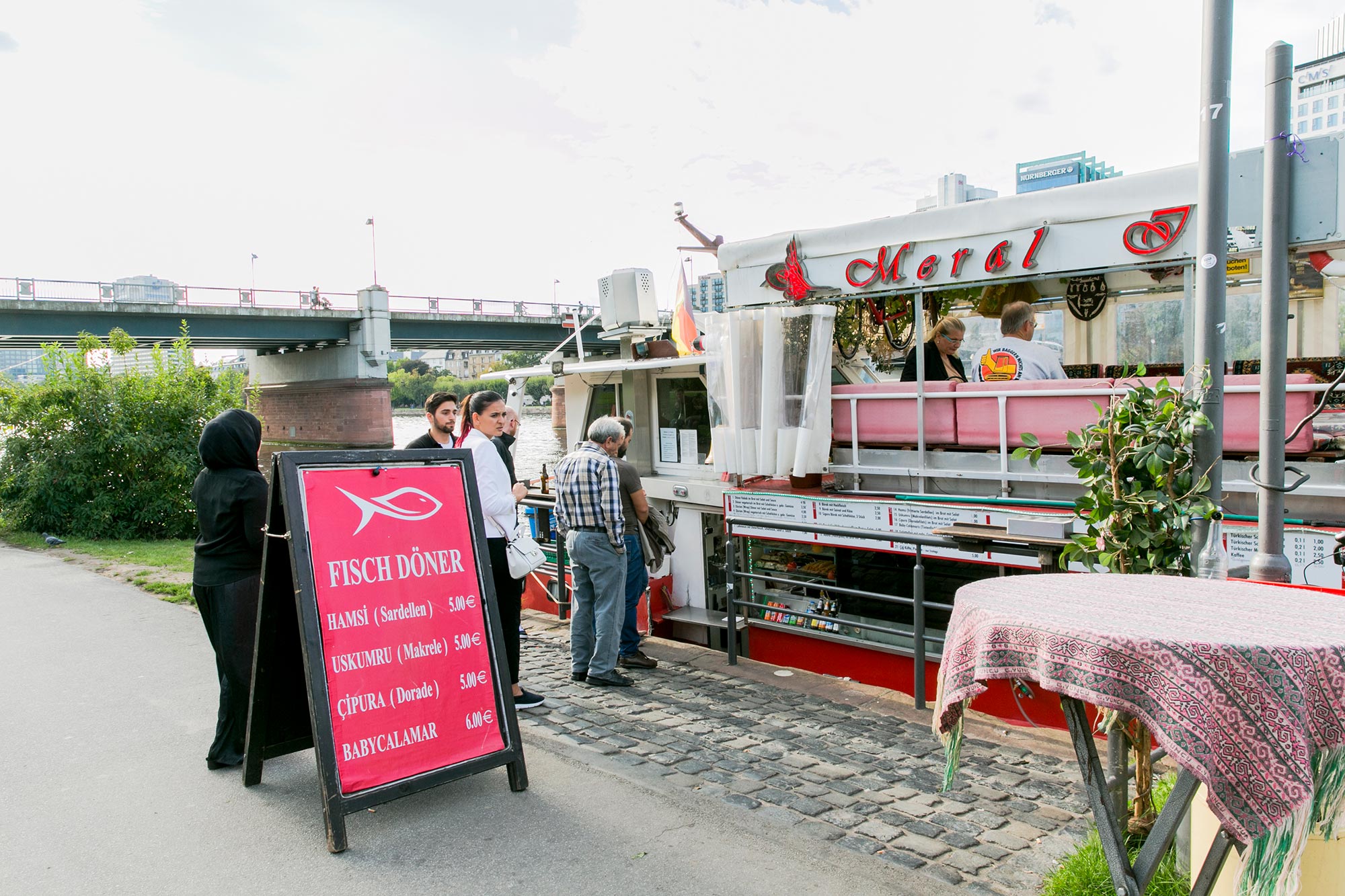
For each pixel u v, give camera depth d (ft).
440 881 10.69
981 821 12.57
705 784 13.80
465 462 13.66
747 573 21.91
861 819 12.53
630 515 21.58
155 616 24.95
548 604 28.99
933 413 20.89
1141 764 10.43
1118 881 7.09
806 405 22.48
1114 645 6.57
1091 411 18.35
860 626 20.25
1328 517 15.94
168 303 119.34
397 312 145.79
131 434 51.21
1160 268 17.89
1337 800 6.81
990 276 19.72
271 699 13.42
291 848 11.51
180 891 10.51
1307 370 18.98
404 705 12.31
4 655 20.83
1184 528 10.69
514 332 159.33
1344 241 14.64
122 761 14.46
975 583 8.71
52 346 53.11
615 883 10.62
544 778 13.79
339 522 12.26
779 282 23.49
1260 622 7.04
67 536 49.52
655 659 22.71
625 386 29.25
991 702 19.38
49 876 10.86
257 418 14.40
